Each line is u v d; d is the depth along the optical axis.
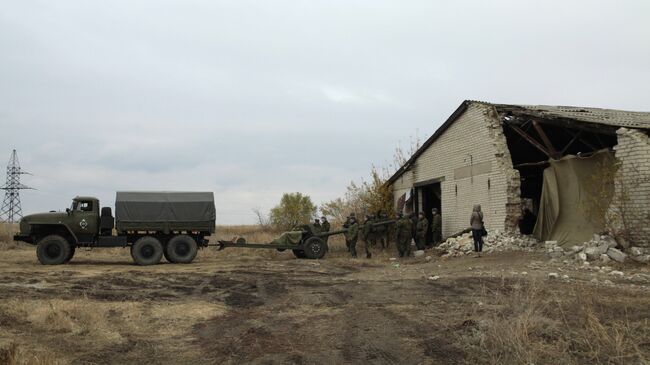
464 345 6.61
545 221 18.17
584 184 16.53
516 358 5.89
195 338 8.02
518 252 16.95
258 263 19.84
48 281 13.95
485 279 12.27
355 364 6.23
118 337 7.99
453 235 21.91
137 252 19.56
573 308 8.06
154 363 6.69
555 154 18.05
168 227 20.05
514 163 23.98
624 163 14.99
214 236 35.94
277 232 42.44
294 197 45.66
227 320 9.23
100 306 10.21
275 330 8.14
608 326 6.95
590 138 19.56
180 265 19.50
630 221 14.65
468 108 21.59
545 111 19.02
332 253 24.38
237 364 6.48
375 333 7.59
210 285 13.54
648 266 13.05
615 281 11.30
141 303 10.75
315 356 6.62
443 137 23.91
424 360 6.20
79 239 19.55
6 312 9.27
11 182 51.56
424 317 8.41
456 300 9.86
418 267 16.72
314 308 9.92
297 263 19.33
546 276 12.12
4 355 6.62
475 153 20.98
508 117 20.45
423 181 25.78
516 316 7.56
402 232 21.61
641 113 23.08
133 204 19.72
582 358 5.86
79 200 19.59
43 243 19.12
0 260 21.23
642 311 7.88
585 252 14.69
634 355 5.82
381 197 29.33
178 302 10.99
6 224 34.41
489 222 19.91
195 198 20.38
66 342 7.62
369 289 11.95
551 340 6.46
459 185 22.30
